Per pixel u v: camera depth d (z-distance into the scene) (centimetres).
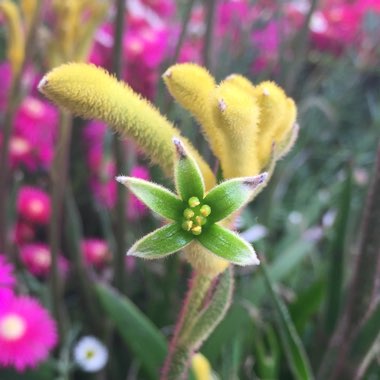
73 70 10
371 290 17
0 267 23
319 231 30
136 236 28
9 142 22
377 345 19
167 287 26
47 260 27
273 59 35
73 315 27
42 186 31
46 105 30
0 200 23
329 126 39
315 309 25
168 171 11
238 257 10
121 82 11
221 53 31
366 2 38
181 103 11
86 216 31
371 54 38
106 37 31
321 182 39
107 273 29
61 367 23
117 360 27
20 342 22
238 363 22
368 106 44
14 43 21
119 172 24
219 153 11
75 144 29
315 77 40
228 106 10
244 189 10
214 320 12
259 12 36
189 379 18
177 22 37
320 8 40
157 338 22
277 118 11
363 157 38
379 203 16
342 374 18
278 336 25
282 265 26
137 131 11
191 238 10
